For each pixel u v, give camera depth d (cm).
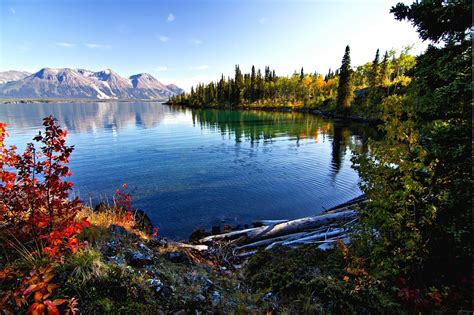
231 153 2402
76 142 3022
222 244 834
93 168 1880
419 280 464
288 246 693
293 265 562
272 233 875
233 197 1326
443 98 452
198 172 1777
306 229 895
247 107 10500
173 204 1237
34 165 393
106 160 2127
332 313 420
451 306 401
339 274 512
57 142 394
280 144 2830
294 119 5528
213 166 1934
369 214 513
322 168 1861
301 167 1892
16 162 398
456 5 440
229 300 457
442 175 460
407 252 458
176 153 2405
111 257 443
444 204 443
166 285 429
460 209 431
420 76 526
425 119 499
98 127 4566
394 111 500
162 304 384
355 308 419
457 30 482
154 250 569
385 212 478
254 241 865
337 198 1312
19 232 405
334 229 837
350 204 1168
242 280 572
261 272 574
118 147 2709
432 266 469
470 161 422
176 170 1827
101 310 329
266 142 2962
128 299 361
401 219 473
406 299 423
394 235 484
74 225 376
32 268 352
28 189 378
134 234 584
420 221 448
